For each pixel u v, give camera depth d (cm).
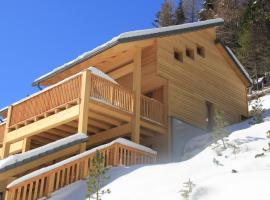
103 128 1686
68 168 1134
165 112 1778
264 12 2012
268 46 3703
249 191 705
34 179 1041
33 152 1143
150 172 1070
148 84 1872
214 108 2073
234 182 767
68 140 1237
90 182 923
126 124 1603
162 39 1861
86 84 1395
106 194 966
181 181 899
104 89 1472
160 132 1730
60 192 1069
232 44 4212
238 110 2264
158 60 1797
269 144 1047
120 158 1298
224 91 2194
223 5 4728
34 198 1029
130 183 1010
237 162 973
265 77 3788
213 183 787
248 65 3803
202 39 2150
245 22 2211
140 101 1642
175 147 1734
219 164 1002
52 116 1502
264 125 1440
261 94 3244
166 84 1828
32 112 1606
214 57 2200
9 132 1711
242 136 1360
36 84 2050
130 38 1597
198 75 2033
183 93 1895
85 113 1360
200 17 5466
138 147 1398
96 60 1798
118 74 1894
